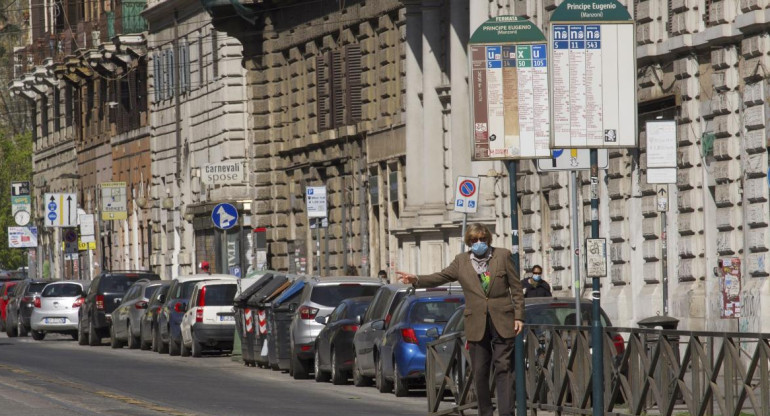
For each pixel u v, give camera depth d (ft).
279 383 245.45
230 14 495.82
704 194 258.98
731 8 246.27
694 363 140.97
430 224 373.61
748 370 133.08
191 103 576.20
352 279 259.19
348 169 438.40
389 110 408.26
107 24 652.07
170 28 595.88
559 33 143.74
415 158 385.91
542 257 322.55
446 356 175.01
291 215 482.69
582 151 184.85
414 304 214.07
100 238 585.22
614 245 288.51
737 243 248.73
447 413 174.40
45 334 460.55
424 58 378.53
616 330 154.51
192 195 573.33
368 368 229.86
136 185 641.81
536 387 169.48
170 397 204.74
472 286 146.00
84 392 209.36
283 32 482.69
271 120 495.41
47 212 595.88
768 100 236.22
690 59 260.42
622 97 144.56
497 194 343.26
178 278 347.36
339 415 178.29
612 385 154.51
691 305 258.57
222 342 325.42
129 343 375.45
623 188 284.61
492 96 162.61
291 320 264.93
